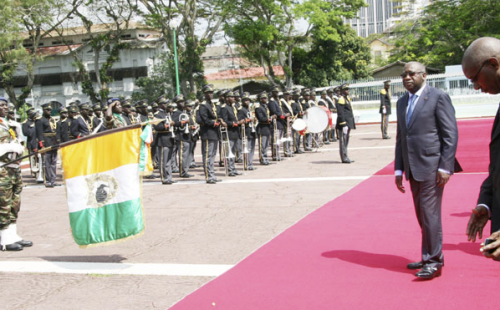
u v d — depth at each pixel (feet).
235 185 42.91
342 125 50.39
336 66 183.52
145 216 32.83
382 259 20.95
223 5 154.92
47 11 159.53
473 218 11.93
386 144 65.82
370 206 30.68
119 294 19.26
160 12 155.12
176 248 25.02
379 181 39.09
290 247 23.58
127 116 49.06
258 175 48.01
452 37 166.61
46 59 208.54
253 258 22.36
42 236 29.73
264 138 55.93
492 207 11.65
